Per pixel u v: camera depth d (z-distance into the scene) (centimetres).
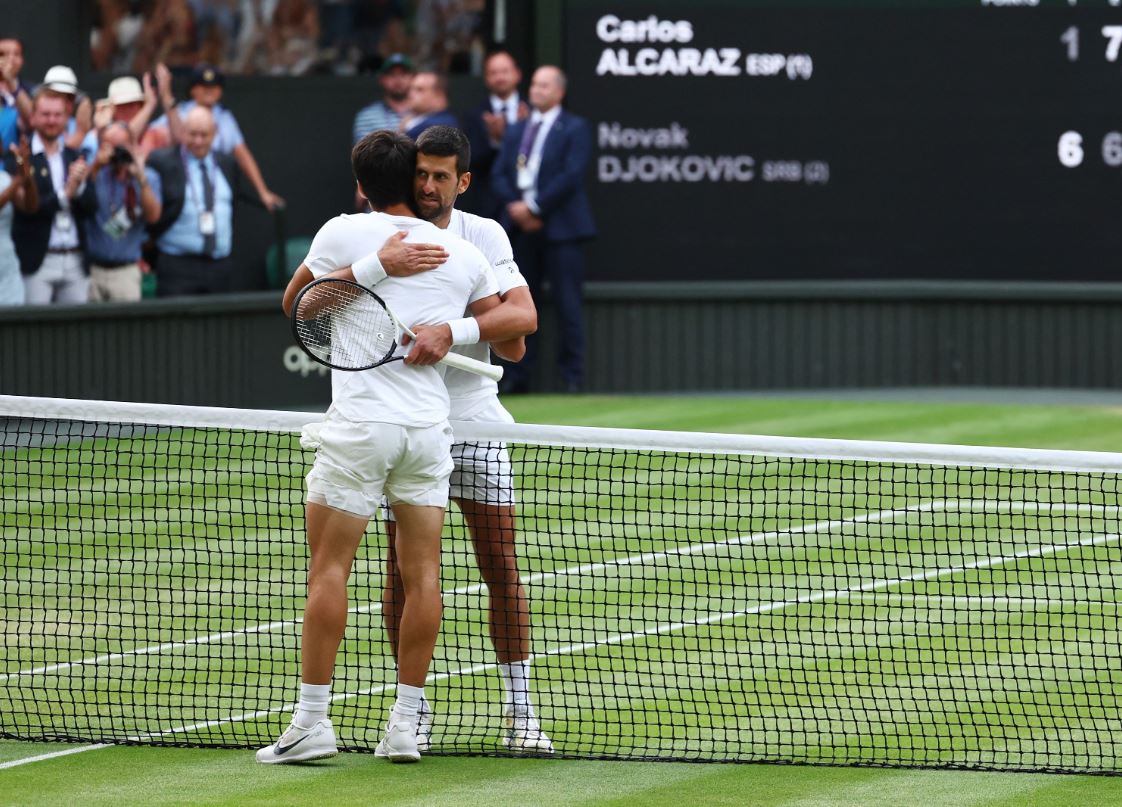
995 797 890
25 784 903
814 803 877
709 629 1260
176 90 2484
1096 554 1507
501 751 975
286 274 2442
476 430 977
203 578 1416
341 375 923
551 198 2417
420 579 933
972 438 2130
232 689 1109
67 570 1438
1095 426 2233
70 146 2180
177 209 2292
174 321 2275
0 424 2106
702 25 2514
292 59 2516
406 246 912
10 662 1173
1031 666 1160
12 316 2116
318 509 922
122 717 1046
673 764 953
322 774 925
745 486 1827
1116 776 929
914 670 1154
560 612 1305
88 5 2433
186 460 1931
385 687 1117
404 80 2448
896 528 1617
